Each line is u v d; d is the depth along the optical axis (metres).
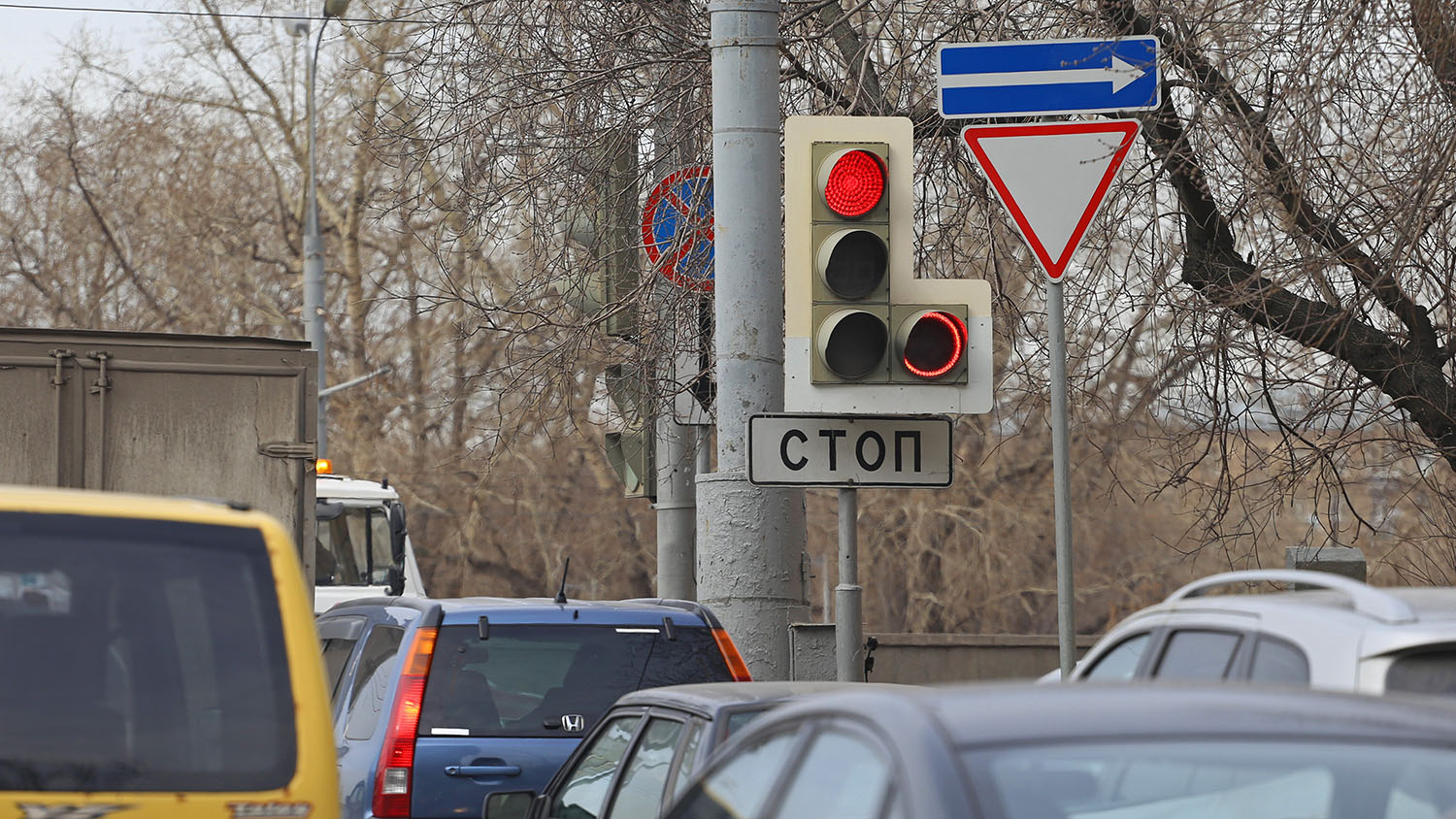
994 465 138.62
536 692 28.88
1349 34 32.22
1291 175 34.09
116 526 15.82
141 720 15.43
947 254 49.59
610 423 53.84
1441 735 10.38
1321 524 42.78
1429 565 42.53
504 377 51.81
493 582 160.88
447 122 50.56
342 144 136.38
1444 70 33.38
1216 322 40.81
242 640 15.86
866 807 10.41
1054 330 25.97
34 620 15.40
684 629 29.98
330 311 149.00
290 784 15.67
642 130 48.72
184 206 146.88
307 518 44.34
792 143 29.94
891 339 29.98
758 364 34.69
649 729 23.27
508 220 51.75
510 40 49.84
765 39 35.00
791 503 35.72
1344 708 10.82
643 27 48.28
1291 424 41.00
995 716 10.52
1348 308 35.84
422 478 152.62
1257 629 15.50
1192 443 43.19
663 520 50.09
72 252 151.62
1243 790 9.90
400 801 27.86
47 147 150.00
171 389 43.78
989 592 138.88
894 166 30.14
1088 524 142.75
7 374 42.78
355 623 34.19
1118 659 18.38
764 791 12.38
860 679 31.27
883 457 31.58
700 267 43.44
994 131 26.30
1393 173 34.00
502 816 25.09
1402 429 41.12
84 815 15.08
